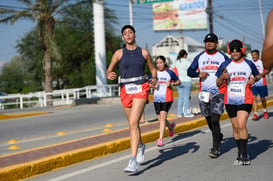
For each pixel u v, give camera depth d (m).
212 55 6.71
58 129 12.08
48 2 23.62
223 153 6.99
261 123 10.83
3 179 5.36
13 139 10.37
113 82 34.47
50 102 24.77
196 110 12.57
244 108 6.03
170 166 6.09
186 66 11.73
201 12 58.38
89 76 41.09
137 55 5.57
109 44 43.09
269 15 2.12
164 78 8.25
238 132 6.21
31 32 45.16
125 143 7.68
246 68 6.05
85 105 22.59
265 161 6.23
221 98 6.62
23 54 46.88
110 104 22.69
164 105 8.12
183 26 59.47
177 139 8.71
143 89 5.57
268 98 17.59
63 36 43.47
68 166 6.34
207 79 6.70
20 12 22.66
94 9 28.17
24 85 60.59
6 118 16.75
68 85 44.09
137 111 5.52
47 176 5.75
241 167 5.89
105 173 5.78
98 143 7.45
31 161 5.94
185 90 11.77
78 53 42.91
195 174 5.55
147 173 5.70
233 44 6.08
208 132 9.52
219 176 5.41
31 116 17.03
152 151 7.41
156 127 9.52
